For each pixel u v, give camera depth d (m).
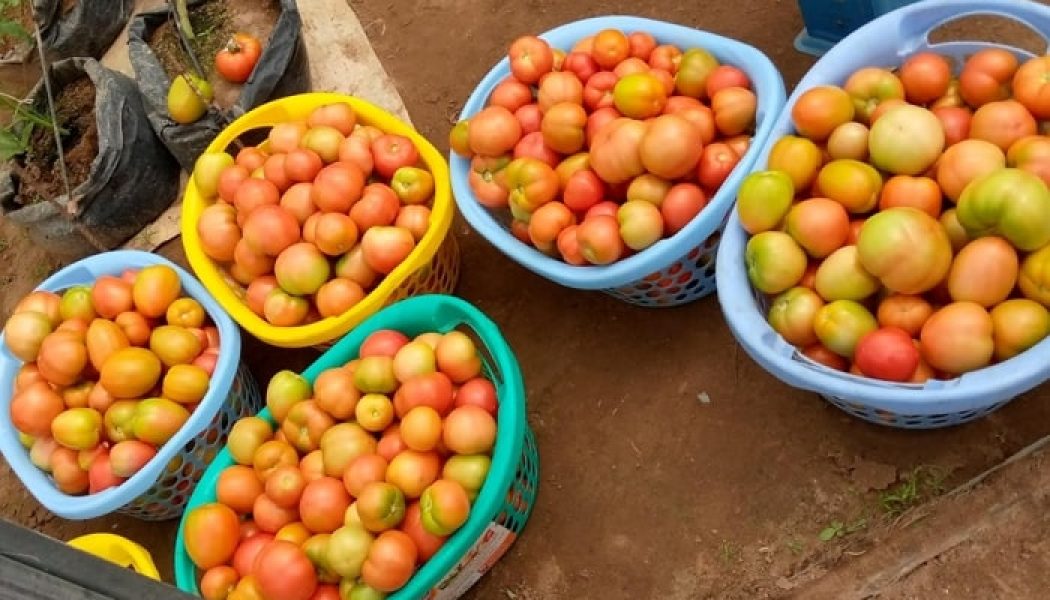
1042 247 1.73
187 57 3.29
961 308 1.73
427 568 1.93
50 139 3.19
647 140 2.08
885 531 2.00
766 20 2.85
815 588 1.99
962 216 1.80
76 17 3.70
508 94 2.47
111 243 3.18
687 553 2.14
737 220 2.03
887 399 1.71
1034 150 1.82
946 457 2.06
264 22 3.33
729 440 2.24
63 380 2.39
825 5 2.59
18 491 2.84
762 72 2.24
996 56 2.01
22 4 3.74
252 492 2.17
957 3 2.09
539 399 2.46
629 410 2.37
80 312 2.52
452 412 2.07
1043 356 1.62
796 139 2.04
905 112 1.92
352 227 2.38
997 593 1.87
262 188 2.52
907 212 1.78
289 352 2.80
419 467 2.02
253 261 2.50
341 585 2.01
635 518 2.22
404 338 2.29
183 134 3.05
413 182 2.49
